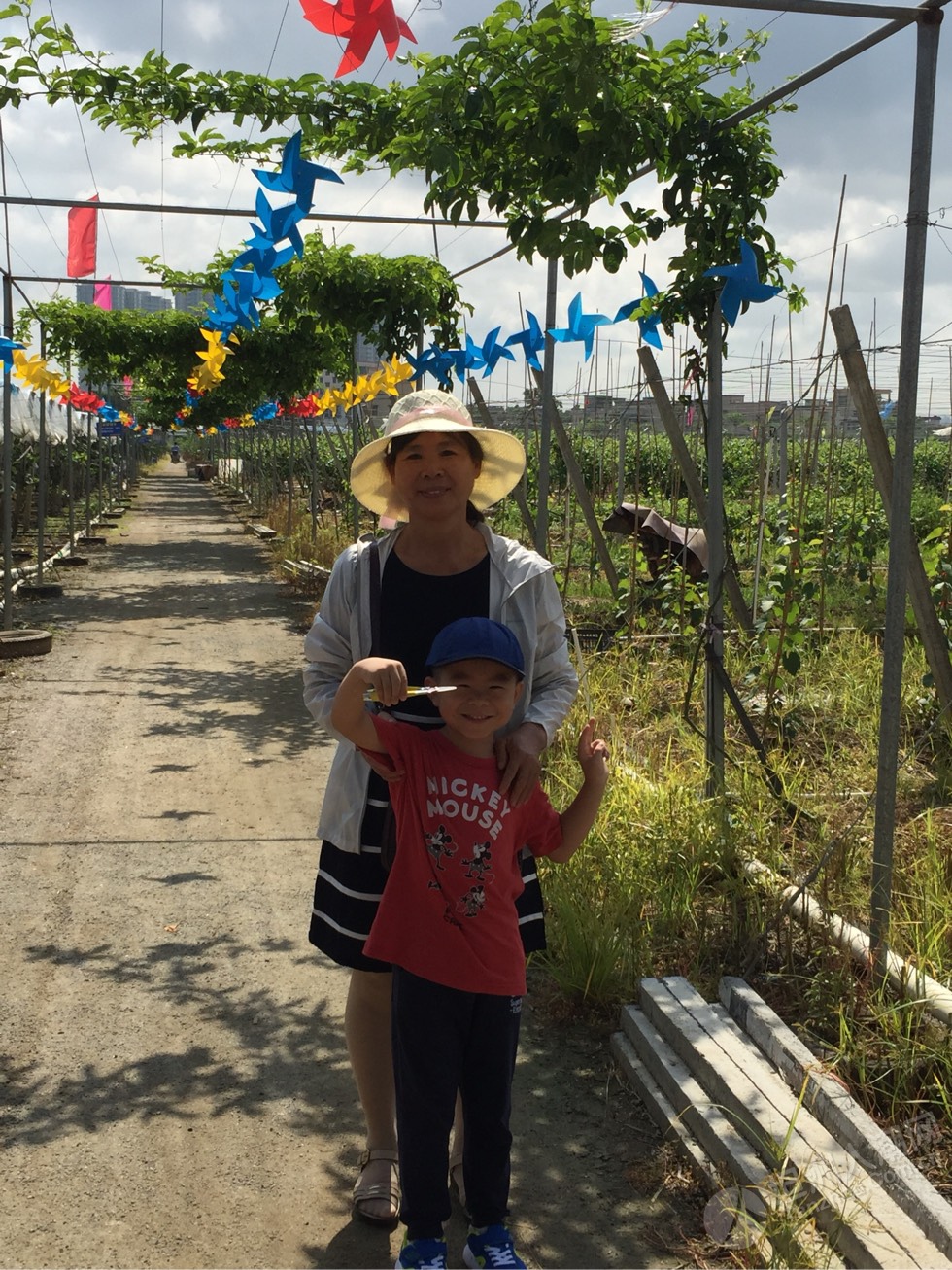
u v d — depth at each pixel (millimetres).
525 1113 3178
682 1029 3215
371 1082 2779
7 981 3918
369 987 2744
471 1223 2541
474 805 2395
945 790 5258
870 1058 3113
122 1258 2576
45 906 4578
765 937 3758
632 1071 3309
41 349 12867
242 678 9344
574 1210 2773
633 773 5027
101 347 17859
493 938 2404
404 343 10156
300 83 5586
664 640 8414
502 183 4695
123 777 6430
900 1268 2305
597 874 4203
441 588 2633
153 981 3951
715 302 4855
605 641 8453
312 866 5125
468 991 2412
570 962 3770
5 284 10320
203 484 54781
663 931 4004
